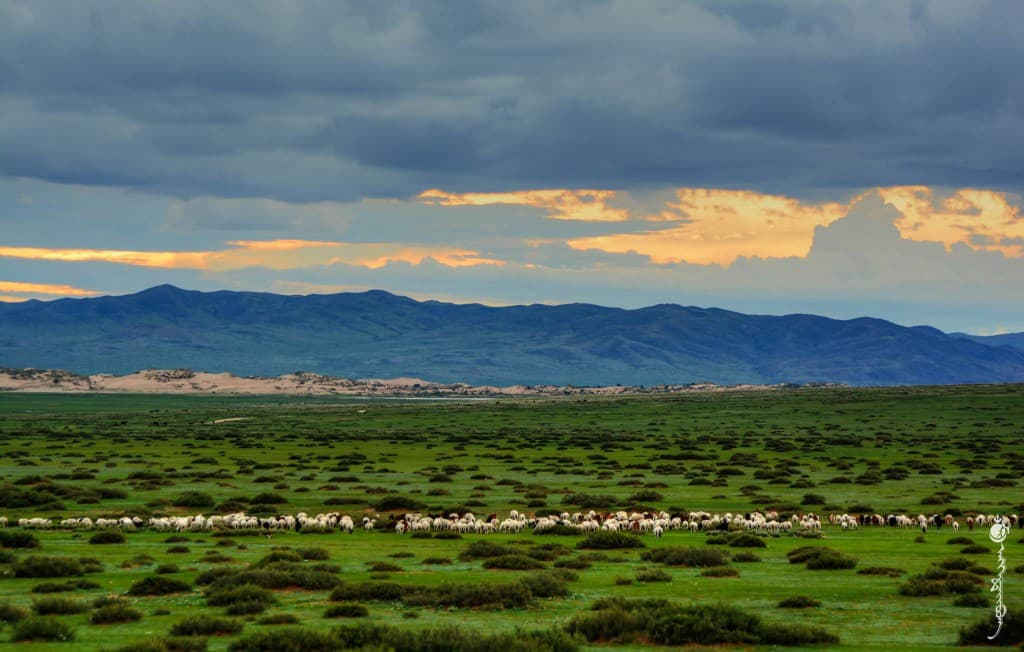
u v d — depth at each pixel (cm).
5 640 5075
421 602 6166
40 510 12794
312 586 6731
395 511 12938
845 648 5000
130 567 7862
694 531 10538
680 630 5075
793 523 11012
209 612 5944
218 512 12850
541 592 6438
